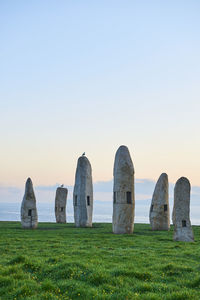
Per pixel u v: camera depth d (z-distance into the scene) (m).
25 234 30.67
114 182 35.09
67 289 13.02
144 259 18.12
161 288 13.21
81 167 43.38
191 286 13.69
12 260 16.72
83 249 21.44
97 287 13.26
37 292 12.81
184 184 28.38
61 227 40.94
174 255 19.77
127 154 35.16
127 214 33.66
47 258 17.98
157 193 40.22
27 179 39.31
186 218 27.88
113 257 18.45
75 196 43.16
